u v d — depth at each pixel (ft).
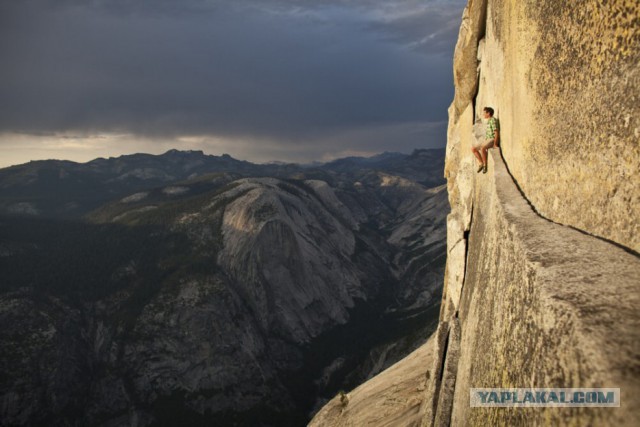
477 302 27.89
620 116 12.23
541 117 19.85
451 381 36.19
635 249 11.73
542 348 9.93
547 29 18.11
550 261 12.42
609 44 12.66
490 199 31.24
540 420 9.23
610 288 9.67
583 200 15.21
